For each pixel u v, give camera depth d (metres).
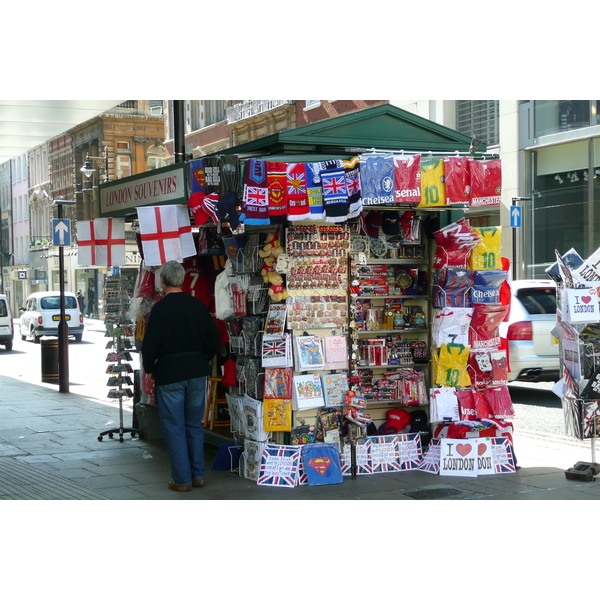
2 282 67.94
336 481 7.63
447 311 8.09
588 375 7.81
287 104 30.11
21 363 23.25
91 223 9.71
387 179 7.45
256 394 7.88
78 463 8.86
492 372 8.20
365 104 26.27
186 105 39.97
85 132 52.72
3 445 10.04
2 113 11.55
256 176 7.30
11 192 75.44
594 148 20.70
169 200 8.12
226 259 9.39
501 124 22.91
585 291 7.74
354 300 7.89
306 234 7.74
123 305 10.29
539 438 10.16
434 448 8.15
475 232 8.08
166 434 7.45
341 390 7.80
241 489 7.47
